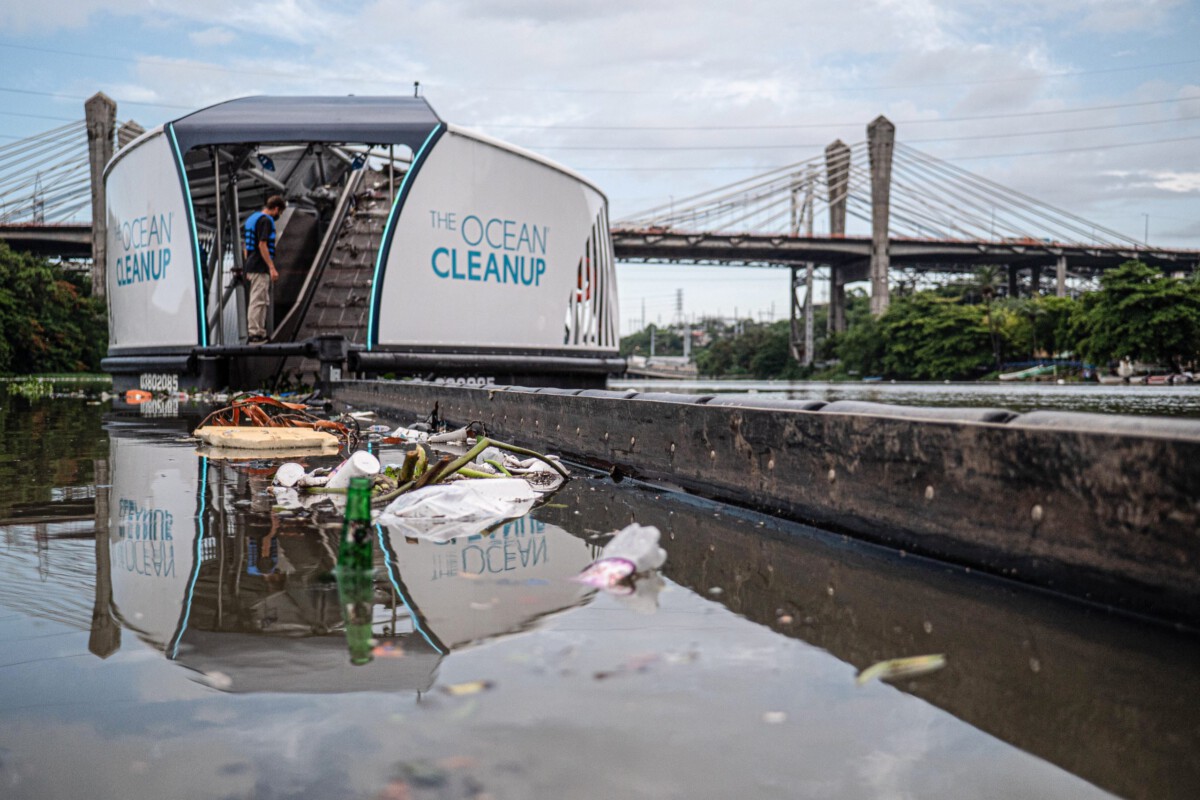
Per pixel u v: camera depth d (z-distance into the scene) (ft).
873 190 361.92
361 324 45.70
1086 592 6.06
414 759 3.50
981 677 4.62
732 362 547.08
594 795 3.20
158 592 6.37
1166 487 5.41
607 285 45.78
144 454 16.94
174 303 37.60
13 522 9.39
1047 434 6.34
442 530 9.16
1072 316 267.80
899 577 7.03
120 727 3.84
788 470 9.75
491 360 37.17
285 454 17.03
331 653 4.92
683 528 9.37
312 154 50.60
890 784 3.32
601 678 4.50
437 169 34.94
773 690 4.36
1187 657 4.93
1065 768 3.52
